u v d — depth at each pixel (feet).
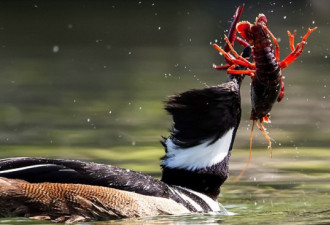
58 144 48.73
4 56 89.76
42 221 29.60
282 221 31.07
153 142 49.88
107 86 71.10
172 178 33.60
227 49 32.96
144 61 86.02
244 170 43.32
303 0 115.75
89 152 46.70
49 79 75.46
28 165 30.66
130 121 57.00
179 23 114.73
